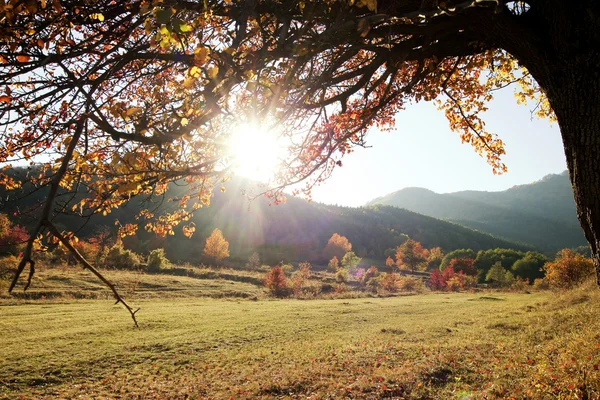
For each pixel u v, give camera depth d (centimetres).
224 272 5738
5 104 306
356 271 8788
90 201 312
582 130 303
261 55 270
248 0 271
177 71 377
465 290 5894
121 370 1232
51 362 1252
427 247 14838
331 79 424
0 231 3012
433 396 796
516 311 2116
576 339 989
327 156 525
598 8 297
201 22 268
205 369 1247
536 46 327
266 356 1370
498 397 675
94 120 204
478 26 349
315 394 894
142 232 7725
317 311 2622
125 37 301
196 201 466
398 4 332
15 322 1833
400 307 2908
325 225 13588
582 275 3719
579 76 304
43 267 3956
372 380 939
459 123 619
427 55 416
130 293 3338
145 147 287
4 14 260
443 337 1571
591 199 304
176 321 2027
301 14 322
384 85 579
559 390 604
